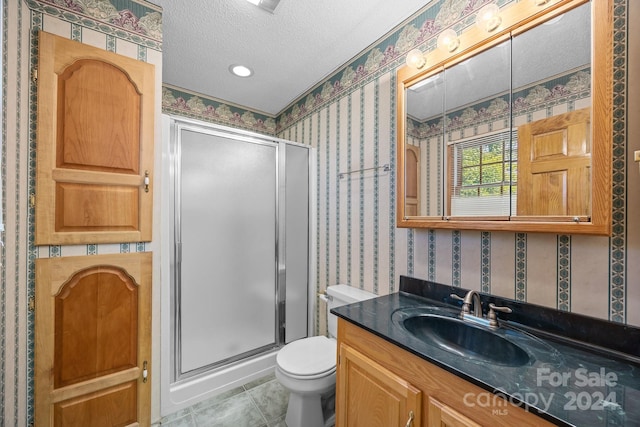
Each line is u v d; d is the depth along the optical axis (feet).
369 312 3.86
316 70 6.62
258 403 5.52
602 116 2.67
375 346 3.32
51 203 3.88
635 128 2.68
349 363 3.67
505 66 3.49
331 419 4.99
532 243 3.40
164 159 5.14
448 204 4.07
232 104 8.54
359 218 5.91
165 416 5.10
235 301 6.21
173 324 5.33
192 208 5.60
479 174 3.74
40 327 3.85
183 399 5.33
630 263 2.72
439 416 2.57
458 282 4.14
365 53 5.79
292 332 7.19
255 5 4.62
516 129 3.39
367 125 5.73
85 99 4.10
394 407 3.01
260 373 6.40
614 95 2.78
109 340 4.35
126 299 4.49
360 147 5.89
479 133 3.75
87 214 4.14
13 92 3.64
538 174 3.19
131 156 4.47
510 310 3.39
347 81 6.24
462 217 3.90
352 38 5.46
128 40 4.53
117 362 4.42
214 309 5.90
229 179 6.11
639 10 2.66
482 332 3.37
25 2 3.74
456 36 3.91
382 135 5.41
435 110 4.25
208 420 5.02
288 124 8.63
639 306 2.67
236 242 6.22
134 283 4.56
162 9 4.75
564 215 2.97
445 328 3.70
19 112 3.70
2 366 3.68
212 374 5.77
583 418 1.90
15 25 3.65
